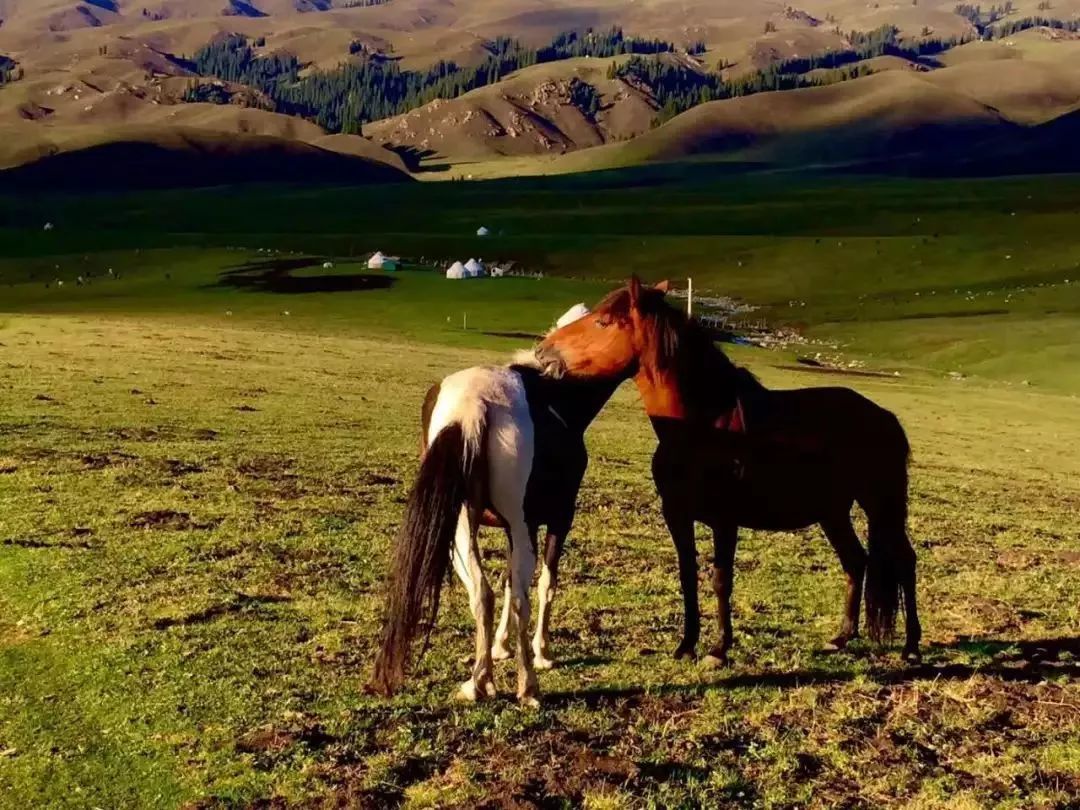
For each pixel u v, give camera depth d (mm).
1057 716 8648
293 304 73125
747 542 16438
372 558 13461
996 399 46688
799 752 7918
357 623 10742
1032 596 13805
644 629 11164
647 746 7914
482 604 8430
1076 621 12492
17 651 9664
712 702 8820
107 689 8805
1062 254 107688
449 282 84062
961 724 8469
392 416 27531
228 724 8148
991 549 17328
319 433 23641
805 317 87000
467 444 8102
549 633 10586
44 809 7008
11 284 89000
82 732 8094
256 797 7109
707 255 118125
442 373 39406
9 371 28406
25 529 13523
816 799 7234
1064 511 22656
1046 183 191250
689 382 9672
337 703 8578
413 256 121000
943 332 72750
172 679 9016
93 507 14773
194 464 18500
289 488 17250
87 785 7316
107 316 64875
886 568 10297
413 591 7727
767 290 101312
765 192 190375
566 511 9180
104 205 182500
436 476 7930
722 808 7074
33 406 23203
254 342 43344
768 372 50844
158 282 87000
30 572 11781
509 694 8883
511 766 7477
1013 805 7105
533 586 12742
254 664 9422
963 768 7754
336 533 14492
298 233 145125
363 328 61500
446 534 7852
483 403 8328
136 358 34156
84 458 17922
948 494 23328
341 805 6965
